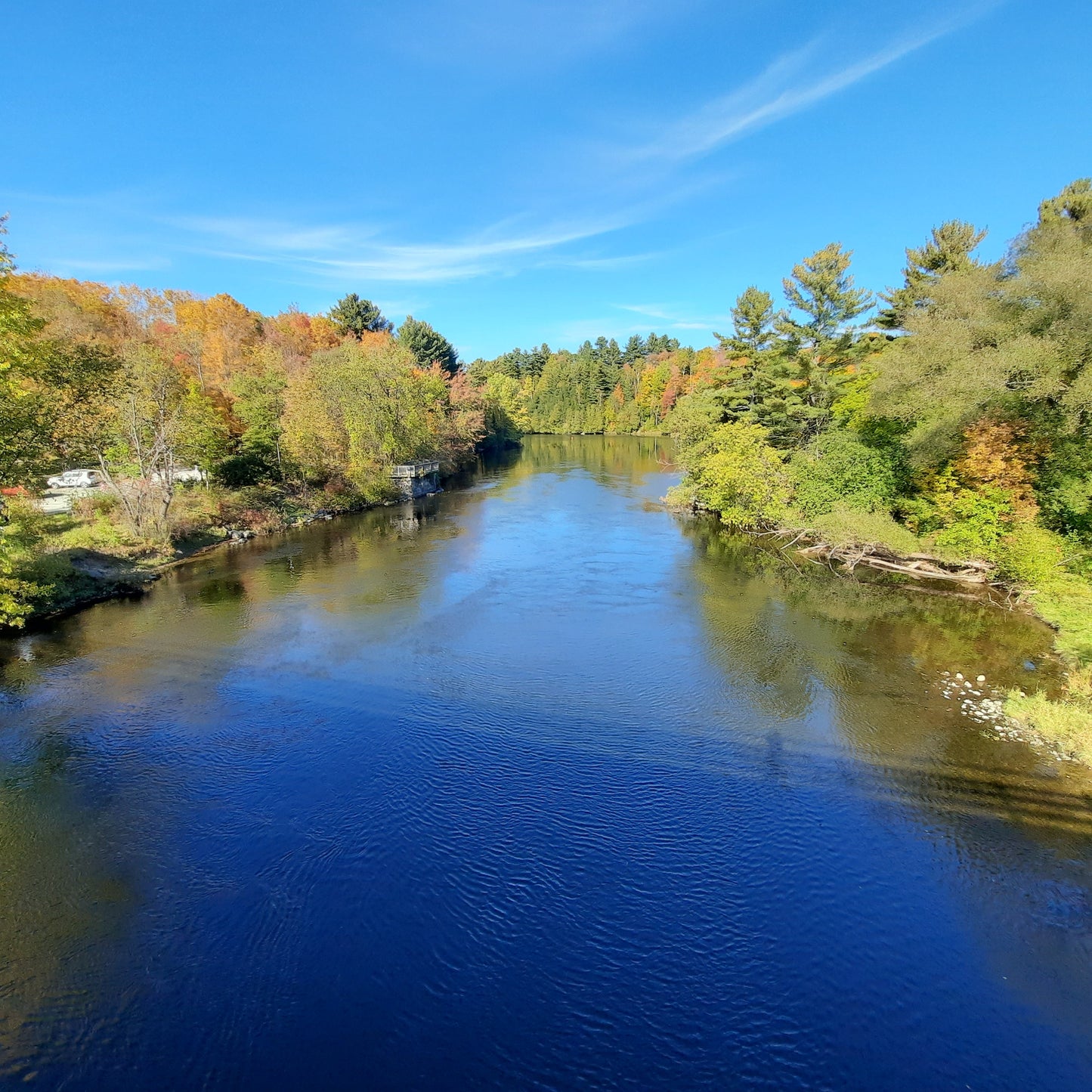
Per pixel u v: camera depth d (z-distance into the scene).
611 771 11.16
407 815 10.03
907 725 12.68
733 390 43.25
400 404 46.56
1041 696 13.37
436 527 33.16
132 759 11.55
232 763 11.41
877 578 23.38
